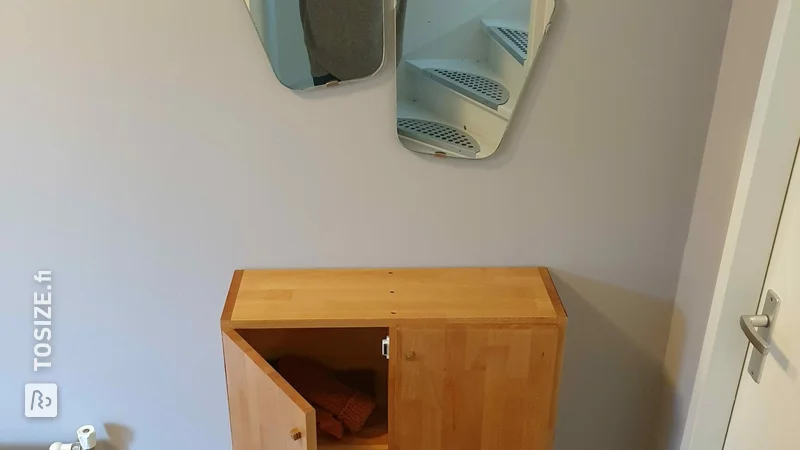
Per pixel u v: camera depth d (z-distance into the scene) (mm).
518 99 1486
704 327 1499
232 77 1483
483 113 1496
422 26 1421
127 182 1576
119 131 1529
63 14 1427
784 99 1229
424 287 1559
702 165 1529
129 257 1651
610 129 1519
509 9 1409
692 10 1413
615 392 1794
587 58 1458
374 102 1500
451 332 1423
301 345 1740
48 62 1465
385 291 1541
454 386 1473
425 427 1515
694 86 1475
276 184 1579
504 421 1508
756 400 1378
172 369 1782
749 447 1401
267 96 1498
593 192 1577
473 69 1458
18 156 1543
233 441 1560
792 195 1266
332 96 1494
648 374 1766
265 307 1472
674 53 1449
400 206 1597
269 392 1359
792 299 1260
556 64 1464
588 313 1706
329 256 1649
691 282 1571
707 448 1530
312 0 1402
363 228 1621
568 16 1424
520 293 1525
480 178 1567
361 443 1562
